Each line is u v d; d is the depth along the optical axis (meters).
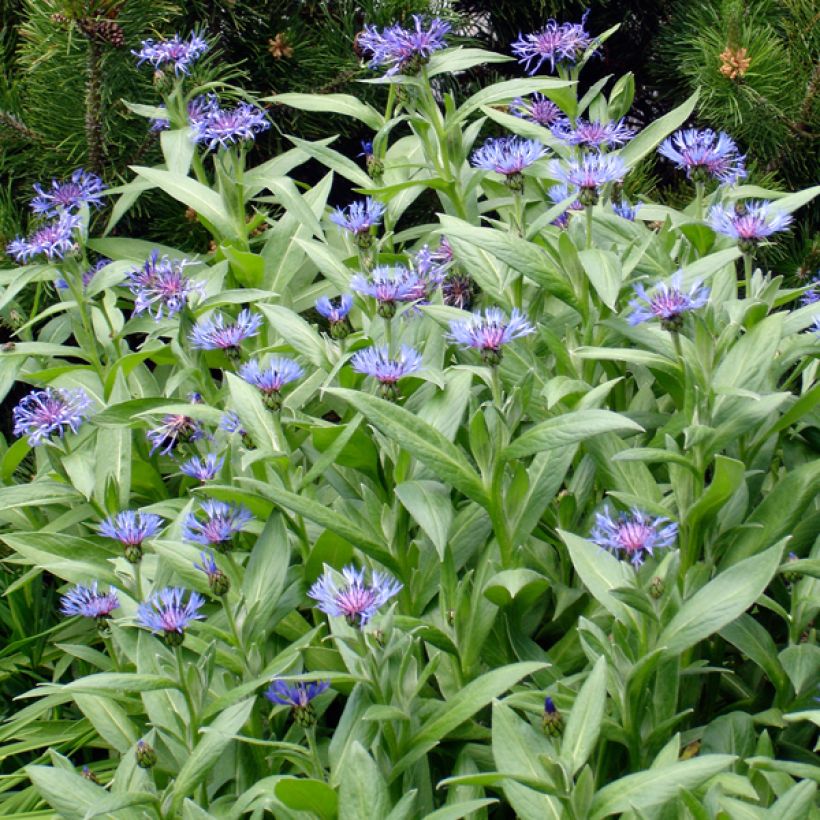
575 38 3.22
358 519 2.49
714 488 2.15
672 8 5.46
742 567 2.00
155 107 3.80
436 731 2.04
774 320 2.28
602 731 2.08
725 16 4.55
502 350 2.59
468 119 5.00
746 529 2.36
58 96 3.99
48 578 3.58
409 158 3.76
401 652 2.19
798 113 4.48
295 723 2.32
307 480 2.35
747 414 2.21
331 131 4.71
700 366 2.25
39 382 3.22
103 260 3.73
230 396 2.62
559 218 3.00
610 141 3.02
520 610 2.33
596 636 2.06
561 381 2.39
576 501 2.51
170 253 3.55
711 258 2.48
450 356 2.91
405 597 2.40
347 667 2.21
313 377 2.90
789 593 2.52
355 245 2.99
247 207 4.25
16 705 3.12
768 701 2.49
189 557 2.35
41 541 2.74
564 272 2.58
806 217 4.62
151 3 3.84
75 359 4.24
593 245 2.80
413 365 2.32
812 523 2.40
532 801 1.87
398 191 3.25
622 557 2.05
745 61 4.32
